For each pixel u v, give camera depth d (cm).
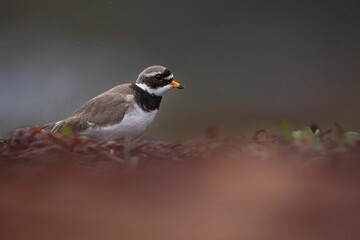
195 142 972
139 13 3462
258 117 3116
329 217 573
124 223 570
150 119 1416
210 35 3484
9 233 575
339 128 1063
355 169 760
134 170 777
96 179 714
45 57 3241
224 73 3362
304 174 727
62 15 3369
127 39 3406
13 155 886
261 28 3500
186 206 607
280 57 3438
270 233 551
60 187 680
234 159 850
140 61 3322
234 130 2769
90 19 3394
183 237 548
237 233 553
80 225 571
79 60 3259
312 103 3259
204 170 760
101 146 924
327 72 3412
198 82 3297
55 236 562
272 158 852
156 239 547
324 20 3522
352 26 3519
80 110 1388
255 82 3341
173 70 3356
